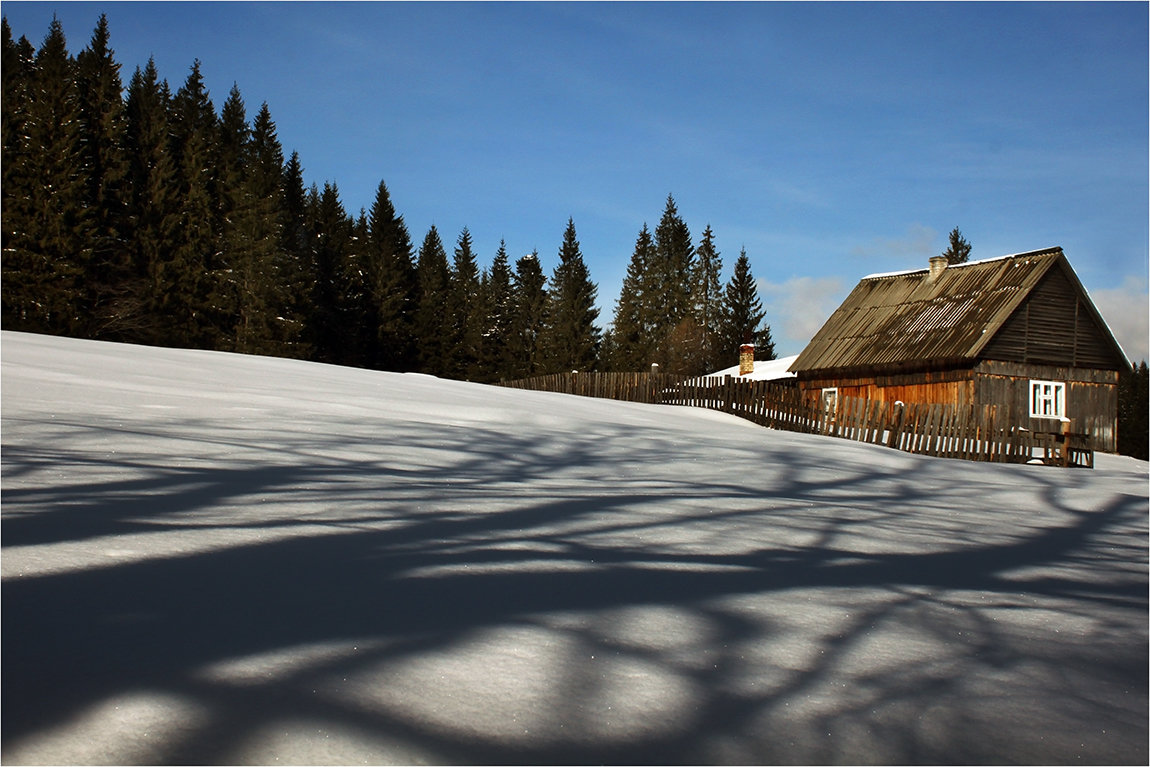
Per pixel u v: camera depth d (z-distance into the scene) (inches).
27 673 59.7
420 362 2369.6
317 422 270.1
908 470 295.3
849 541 143.6
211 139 1983.3
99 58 1704.0
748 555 123.6
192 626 72.0
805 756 57.6
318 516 127.0
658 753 56.0
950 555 138.5
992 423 552.4
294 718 55.6
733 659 75.2
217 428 231.1
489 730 56.7
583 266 2672.2
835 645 81.9
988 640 88.7
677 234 2925.7
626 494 178.1
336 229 2421.3
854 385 1066.1
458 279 2817.4
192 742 51.5
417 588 90.0
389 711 58.1
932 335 949.8
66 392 277.9
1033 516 202.8
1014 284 916.0
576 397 676.7
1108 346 933.8
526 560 107.8
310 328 1975.9
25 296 1376.7
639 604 90.4
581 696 63.9
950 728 64.4
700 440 343.6
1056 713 69.0
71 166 1461.6
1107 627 98.0
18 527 103.2
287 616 76.7
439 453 228.7
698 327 2368.4
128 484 140.4
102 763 48.2
